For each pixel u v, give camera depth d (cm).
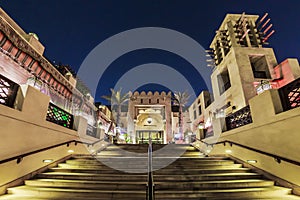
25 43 852
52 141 710
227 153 871
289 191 512
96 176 605
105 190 513
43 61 984
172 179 589
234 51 1833
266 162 618
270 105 611
